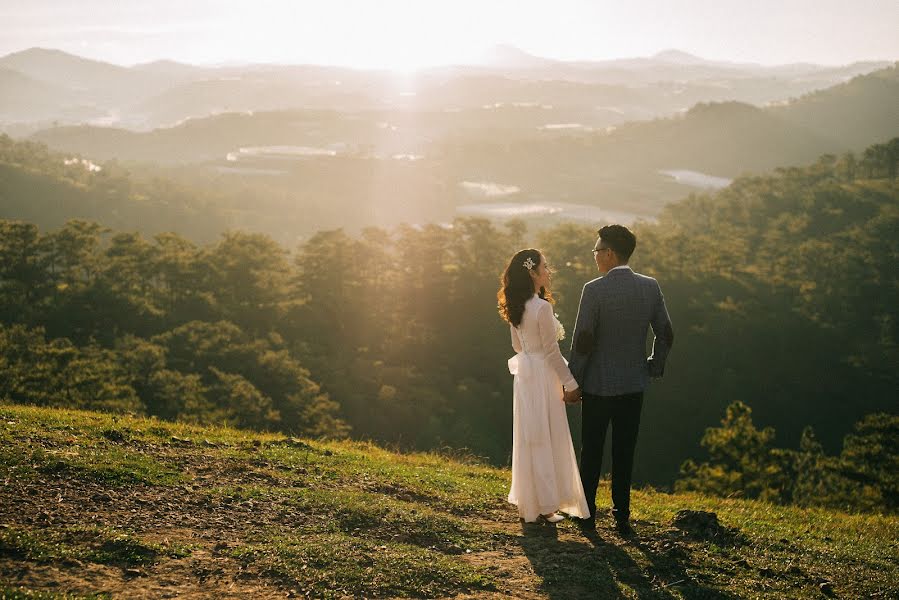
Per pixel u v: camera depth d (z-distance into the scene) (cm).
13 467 528
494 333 8694
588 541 529
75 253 8819
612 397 522
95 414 909
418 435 6103
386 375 6800
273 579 407
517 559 483
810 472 3028
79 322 6731
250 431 962
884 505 2588
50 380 3575
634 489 1002
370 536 494
